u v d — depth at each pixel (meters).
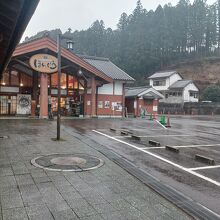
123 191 5.31
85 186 5.48
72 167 6.77
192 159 8.68
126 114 29.50
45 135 12.09
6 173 6.16
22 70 24.41
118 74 28.50
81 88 26.66
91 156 8.16
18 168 6.56
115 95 27.91
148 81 62.97
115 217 4.18
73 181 5.75
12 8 3.78
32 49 21.36
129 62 65.88
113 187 5.50
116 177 6.16
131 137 12.86
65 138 11.36
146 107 33.53
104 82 26.12
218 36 83.12
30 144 9.77
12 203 4.55
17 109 24.23
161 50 71.94
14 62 23.33
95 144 10.48
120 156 8.67
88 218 4.11
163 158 8.70
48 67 21.59
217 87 55.22
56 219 4.04
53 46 21.95
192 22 78.12
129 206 4.61
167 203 4.82
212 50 83.50
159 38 70.88
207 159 8.22
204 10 78.69
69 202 4.67
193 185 6.12
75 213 4.27
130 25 79.19
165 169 7.41
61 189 5.27
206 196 5.46
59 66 11.12
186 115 45.25
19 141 10.34
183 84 54.72
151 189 5.52
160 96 34.25
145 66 67.19
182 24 77.06
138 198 4.98
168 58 74.81
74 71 25.80
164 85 57.22
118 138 12.55
